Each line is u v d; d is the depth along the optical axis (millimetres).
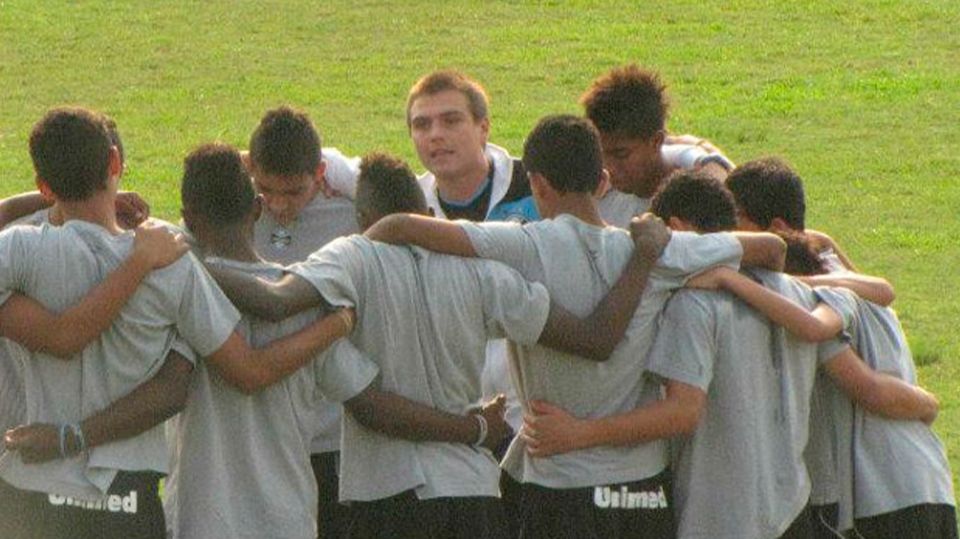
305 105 91000
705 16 107312
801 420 27016
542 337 25672
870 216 73688
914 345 54344
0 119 88750
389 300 25453
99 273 24234
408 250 25719
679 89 93125
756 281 27094
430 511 25500
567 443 25891
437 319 25516
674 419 25922
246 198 25219
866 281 28562
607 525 26188
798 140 84938
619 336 25734
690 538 26531
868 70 96812
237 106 91125
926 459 28062
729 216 27625
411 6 109812
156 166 79938
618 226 30609
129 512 24281
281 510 24969
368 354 25656
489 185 31297
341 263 25234
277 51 101125
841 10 108312
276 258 30312
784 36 103000
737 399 26438
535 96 91688
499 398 26406
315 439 29312
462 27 105375
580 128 26438
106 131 24750
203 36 103875
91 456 24062
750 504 26359
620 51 100062
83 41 102625
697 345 26125
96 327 23828
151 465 24516
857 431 27984
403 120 87750
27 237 24203
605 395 26234
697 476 26594
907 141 84812
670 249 26344
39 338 23922
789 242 28734
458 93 30875
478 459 26016
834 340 27344
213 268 24734
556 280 25953
